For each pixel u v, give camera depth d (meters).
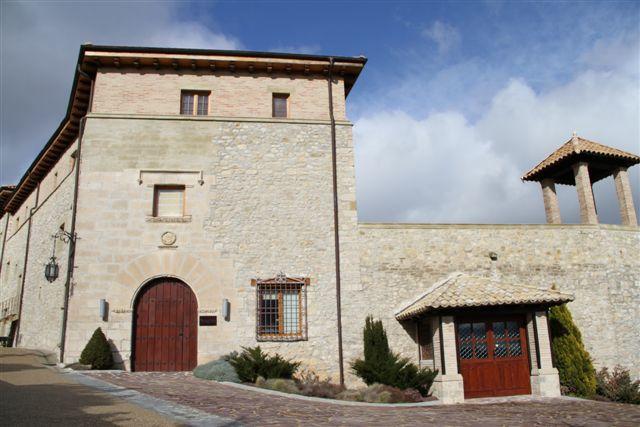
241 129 16.81
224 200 16.14
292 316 15.65
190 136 16.47
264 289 15.66
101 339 14.24
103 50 16.23
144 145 16.17
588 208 18.34
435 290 15.84
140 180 15.84
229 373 13.54
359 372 14.79
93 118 16.11
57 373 12.52
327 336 15.54
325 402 11.55
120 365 14.52
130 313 14.88
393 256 16.50
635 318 17.78
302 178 16.70
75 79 16.95
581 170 18.67
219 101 17.05
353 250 16.33
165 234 15.57
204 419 7.82
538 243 17.56
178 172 16.12
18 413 7.37
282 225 16.20
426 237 16.89
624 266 18.17
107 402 8.71
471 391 13.84
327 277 15.99
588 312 17.30
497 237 17.34
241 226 16.02
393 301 16.14
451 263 16.81
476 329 14.37
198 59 16.66
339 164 17.05
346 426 8.41
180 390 11.13
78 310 14.67
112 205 15.55
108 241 15.27
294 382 13.51
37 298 20.62
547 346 14.27
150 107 16.59
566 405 12.42
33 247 22.91
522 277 17.12
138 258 15.30
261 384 12.92
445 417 10.15
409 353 15.78
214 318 15.21
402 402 12.92
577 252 17.75
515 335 14.61
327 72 17.72
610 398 15.05
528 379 14.35
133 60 16.52
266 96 17.34
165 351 14.95
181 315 15.25
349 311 15.83
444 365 13.55
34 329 20.42
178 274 15.38
